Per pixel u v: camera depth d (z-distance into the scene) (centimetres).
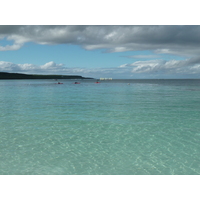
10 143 1327
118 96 4344
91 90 6450
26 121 1919
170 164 1052
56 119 2005
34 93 5131
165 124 1819
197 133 1551
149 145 1306
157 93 5178
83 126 1752
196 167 1023
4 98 3888
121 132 1580
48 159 1098
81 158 1114
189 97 4138
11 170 984
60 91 5906
